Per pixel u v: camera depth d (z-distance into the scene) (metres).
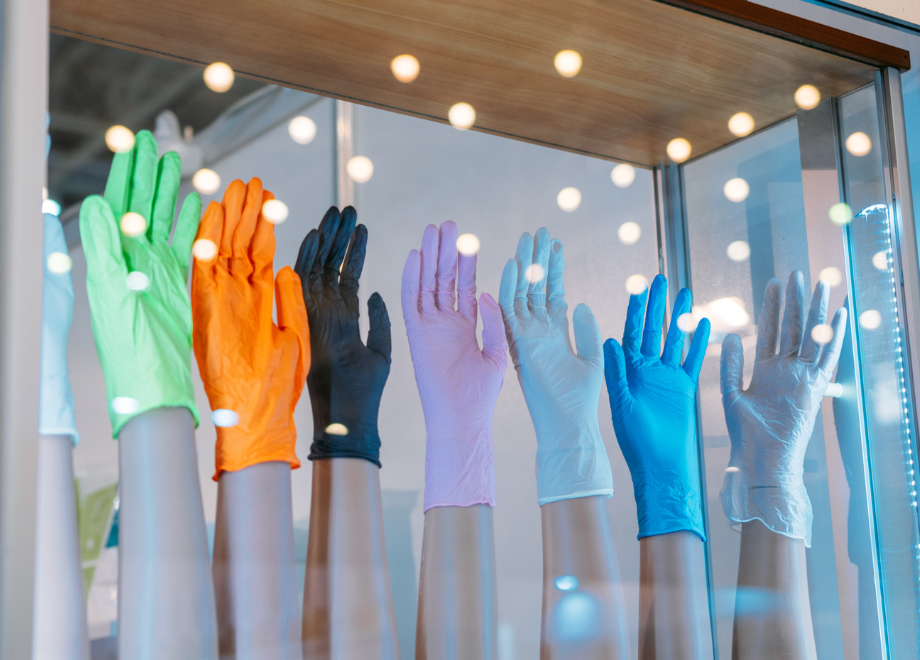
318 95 0.97
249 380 0.88
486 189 1.06
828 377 1.20
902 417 1.17
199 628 0.81
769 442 1.16
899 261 1.19
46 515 0.74
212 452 0.84
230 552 0.84
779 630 1.12
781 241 1.21
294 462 0.89
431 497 0.96
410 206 1.01
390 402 0.96
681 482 1.11
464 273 1.03
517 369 1.04
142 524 0.79
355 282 0.96
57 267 0.78
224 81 0.92
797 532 1.14
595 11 1.01
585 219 1.12
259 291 0.90
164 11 0.87
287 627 0.85
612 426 1.08
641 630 1.05
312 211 0.95
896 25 1.24
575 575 1.02
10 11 0.73
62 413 0.76
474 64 1.04
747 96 1.21
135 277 0.83
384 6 0.95
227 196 0.90
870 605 1.16
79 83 0.83
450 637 0.94
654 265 1.15
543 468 1.03
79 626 0.75
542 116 1.10
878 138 1.23
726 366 1.16
